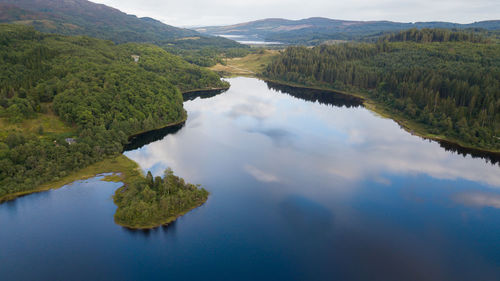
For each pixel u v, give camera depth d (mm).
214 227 101625
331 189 125812
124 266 86250
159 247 92688
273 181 131250
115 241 94375
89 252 90312
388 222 106000
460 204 116438
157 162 145625
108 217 104000
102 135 152250
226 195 119875
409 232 101125
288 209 112125
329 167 144500
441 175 137750
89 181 124938
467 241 97188
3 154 120812
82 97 165750
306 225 103750
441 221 106688
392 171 141250
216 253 91312
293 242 96000
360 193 123188
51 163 126000
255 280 82438
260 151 161375
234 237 97625
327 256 90688
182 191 113000
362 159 153250
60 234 96562
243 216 107562
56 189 118375
